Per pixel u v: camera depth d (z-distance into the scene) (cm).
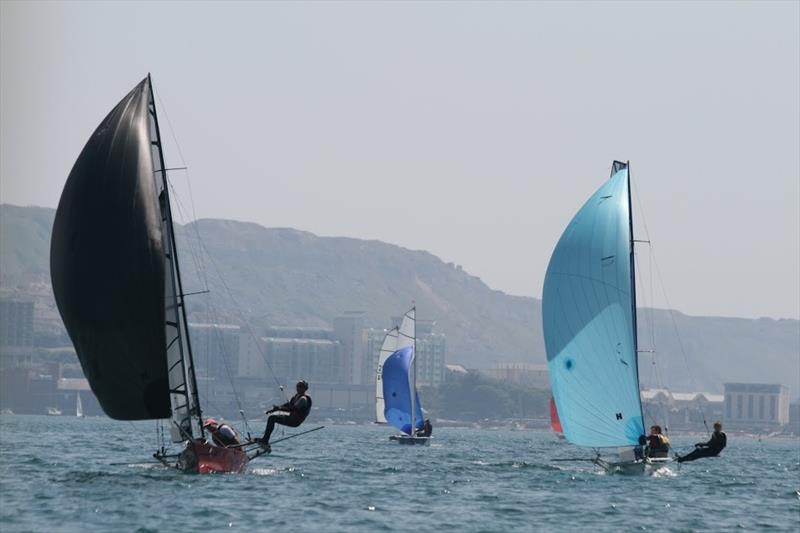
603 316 19100
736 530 13375
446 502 15088
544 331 19550
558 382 19412
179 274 15388
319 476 18162
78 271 14650
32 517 12019
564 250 19238
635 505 15350
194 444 15975
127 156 14788
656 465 19912
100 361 14800
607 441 19362
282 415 16150
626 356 19075
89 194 14650
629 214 19325
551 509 14612
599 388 19225
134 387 14900
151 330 14775
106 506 12850
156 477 15800
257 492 14712
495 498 15738
